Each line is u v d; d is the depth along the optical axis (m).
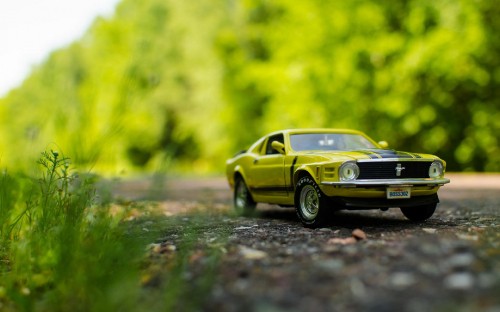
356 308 3.10
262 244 4.95
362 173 6.14
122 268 4.15
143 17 45.16
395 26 26.52
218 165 38.59
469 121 26.38
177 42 41.56
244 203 8.58
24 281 4.61
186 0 41.16
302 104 27.73
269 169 7.63
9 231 5.56
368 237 5.13
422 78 25.72
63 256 4.25
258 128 33.72
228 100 35.75
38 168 5.95
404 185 6.21
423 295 3.19
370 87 26.23
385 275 3.58
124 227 5.57
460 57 23.78
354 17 26.34
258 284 3.62
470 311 2.93
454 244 4.32
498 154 26.52
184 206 10.05
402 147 27.50
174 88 41.31
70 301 3.89
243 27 35.94
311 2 27.88
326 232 5.78
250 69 31.67
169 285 3.76
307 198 6.60
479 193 12.00
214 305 3.35
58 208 5.20
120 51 43.22
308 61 27.66
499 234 5.07
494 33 24.73
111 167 7.85
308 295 3.34
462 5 23.56
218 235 5.71
